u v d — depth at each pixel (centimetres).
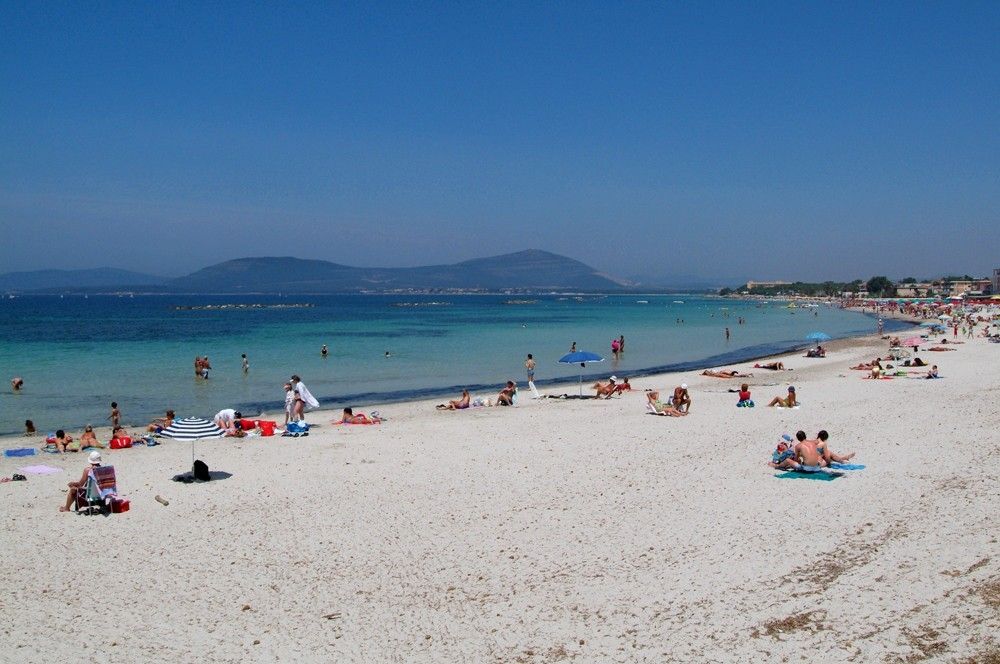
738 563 1195
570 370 4853
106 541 1395
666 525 1409
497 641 989
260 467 1966
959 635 905
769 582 1111
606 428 2480
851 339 7688
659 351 6438
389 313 15962
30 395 3609
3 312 15388
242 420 2550
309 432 2509
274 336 7981
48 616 1084
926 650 884
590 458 2011
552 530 1411
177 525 1484
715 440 2222
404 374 4581
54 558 1311
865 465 1808
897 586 1055
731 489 1644
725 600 1061
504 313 16162
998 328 7994
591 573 1194
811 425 2423
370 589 1166
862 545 1234
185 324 10619
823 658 890
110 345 6556
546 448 2159
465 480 1798
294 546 1358
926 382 3578
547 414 2858
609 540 1343
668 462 1938
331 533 1425
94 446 2292
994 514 1335
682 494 1620
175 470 1941
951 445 1988
